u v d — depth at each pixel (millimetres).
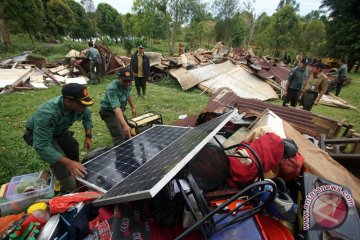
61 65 11945
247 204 1654
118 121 3506
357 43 24266
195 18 38125
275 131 2502
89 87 8906
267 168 1861
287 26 34219
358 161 2854
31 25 20797
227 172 1758
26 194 2371
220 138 2947
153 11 35344
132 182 1553
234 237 1369
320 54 29906
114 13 49656
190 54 13805
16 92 7512
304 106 6238
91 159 2467
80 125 5102
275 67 14172
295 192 2090
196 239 1537
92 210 1816
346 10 25969
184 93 9391
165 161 1606
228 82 10656
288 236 1539
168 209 1594
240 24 40031
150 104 7168
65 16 31969
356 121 7137
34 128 2113
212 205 1646
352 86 14555
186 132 2582
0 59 13617
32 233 1516
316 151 2779
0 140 4105
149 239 1483
